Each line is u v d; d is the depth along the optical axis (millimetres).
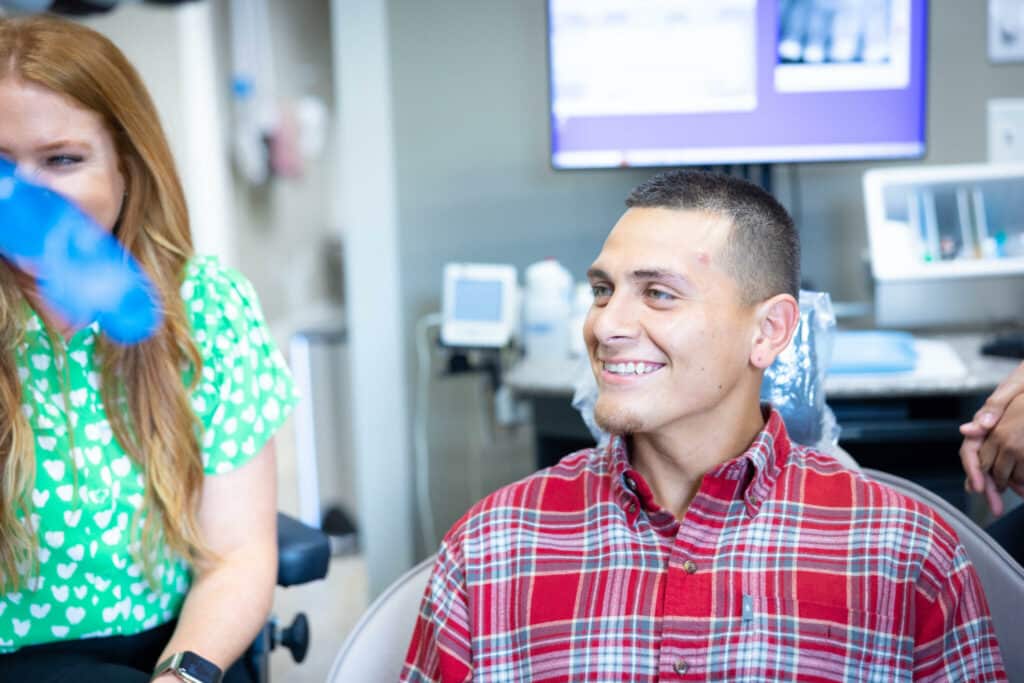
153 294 1305
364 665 1153
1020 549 1273
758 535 1038
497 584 1091
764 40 2127
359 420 2574
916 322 2182
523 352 2297
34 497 1251
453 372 2336
